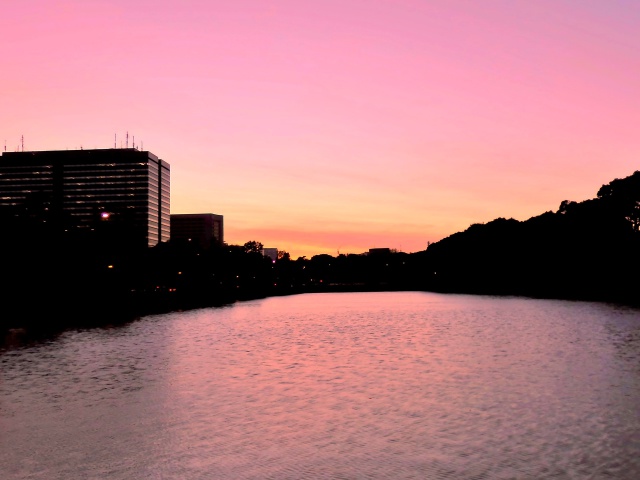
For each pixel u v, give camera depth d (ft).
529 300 528.22
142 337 262.26
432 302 575.79
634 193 564.30
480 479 82.74
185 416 116.26
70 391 140.87
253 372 166.50
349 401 127.65
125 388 143.95
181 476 85.46
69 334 272.10
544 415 113.19
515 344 219.82
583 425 106.11
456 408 119.85
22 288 402.31
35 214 483.10
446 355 194.90
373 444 98.07
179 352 210.79
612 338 229.66
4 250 390.01
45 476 85.81
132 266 584.81
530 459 89.86
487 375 155.53
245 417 115.24
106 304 501.97
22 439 102.53
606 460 88.89
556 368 164.14
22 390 142.51
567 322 302.04
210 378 157.07
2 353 208.54
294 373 164.14
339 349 217.56
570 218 643.86
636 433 100.94
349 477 84.38
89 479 84.64
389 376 156.97
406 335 265.34
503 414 114.52
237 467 88.69
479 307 458.09
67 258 446.19
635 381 143.54
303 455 93.30
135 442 100.32
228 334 277.64
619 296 534.78
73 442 100.63
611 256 572.51
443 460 90.12
